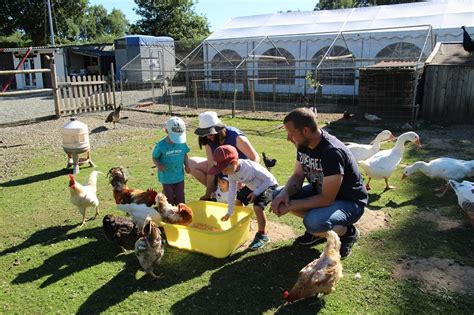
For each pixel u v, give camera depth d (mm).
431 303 3242
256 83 19500
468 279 3559
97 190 6281
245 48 19594
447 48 13031
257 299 3375
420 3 18234
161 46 25297
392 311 3162
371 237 4406
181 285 3615
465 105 11430
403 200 5492
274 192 4172
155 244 3562
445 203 5336
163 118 13742
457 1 17234
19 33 47406
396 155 5766
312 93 17953
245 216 4258
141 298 3443
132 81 24094
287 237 4480
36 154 8992
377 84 11758
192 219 4566
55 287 3648
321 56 17594
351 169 3799
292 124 3689
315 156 3828
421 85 11883
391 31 16078
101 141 10203
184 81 27484
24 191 6355
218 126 4574
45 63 27766
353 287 3494
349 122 11719
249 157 4613
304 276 3098
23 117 14930
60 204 5723
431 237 4371
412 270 3729
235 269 3848
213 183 5023
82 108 15055
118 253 4258
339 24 18453
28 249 4395
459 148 8406
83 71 30438
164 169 4957
